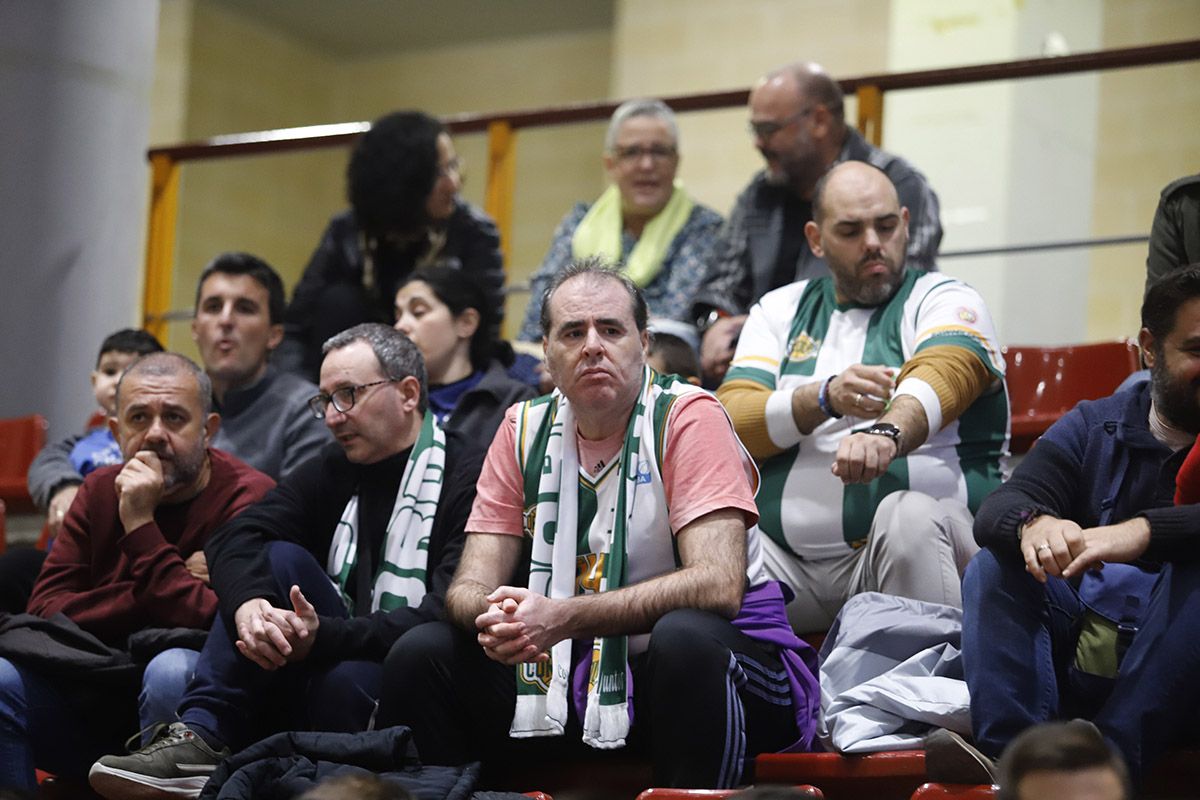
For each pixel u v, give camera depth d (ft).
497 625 14.28
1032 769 9.64
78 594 17.84
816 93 23.02
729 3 44.80
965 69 25.61
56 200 30.14
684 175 44.42
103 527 18.24
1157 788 14.12
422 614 16.29
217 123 50.47
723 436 15.43
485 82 52.90
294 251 51.39
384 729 14.71
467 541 15.98
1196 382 15.03
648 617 14.53
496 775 15.87
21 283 29.89
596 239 26.00
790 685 15.05
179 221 48.32
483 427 20.79
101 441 24.04
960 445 17.61
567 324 15.57
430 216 24.81
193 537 18.57
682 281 25.34
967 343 17.58
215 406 22.49
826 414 17.29
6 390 29.68
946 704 14.55
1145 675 13.78
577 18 51.98
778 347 19.01
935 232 22.27
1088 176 39.96
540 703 14.96
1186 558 13.91
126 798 15.47
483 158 50.37
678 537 15.17
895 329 18.38
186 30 49.65
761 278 23.27
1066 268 39.11
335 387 17.65
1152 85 40.42
